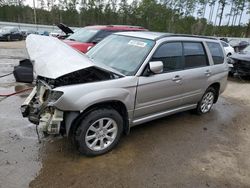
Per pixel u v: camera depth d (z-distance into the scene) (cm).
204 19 5406
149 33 485
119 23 5891
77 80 359
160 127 505
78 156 378
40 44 409
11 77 822
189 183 339
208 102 598
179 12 5312
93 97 345
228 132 512
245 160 409
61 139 421
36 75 374
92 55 473
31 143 404
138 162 376
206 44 551
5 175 326
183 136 474
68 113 344
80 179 329
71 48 387
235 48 1784
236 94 840
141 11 5403
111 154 390
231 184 346
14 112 521
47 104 334
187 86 496
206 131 506
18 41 2630
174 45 468
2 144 396
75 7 5966
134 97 398
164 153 407
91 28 938
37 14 6125
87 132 360
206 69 541
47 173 336
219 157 411
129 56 432
